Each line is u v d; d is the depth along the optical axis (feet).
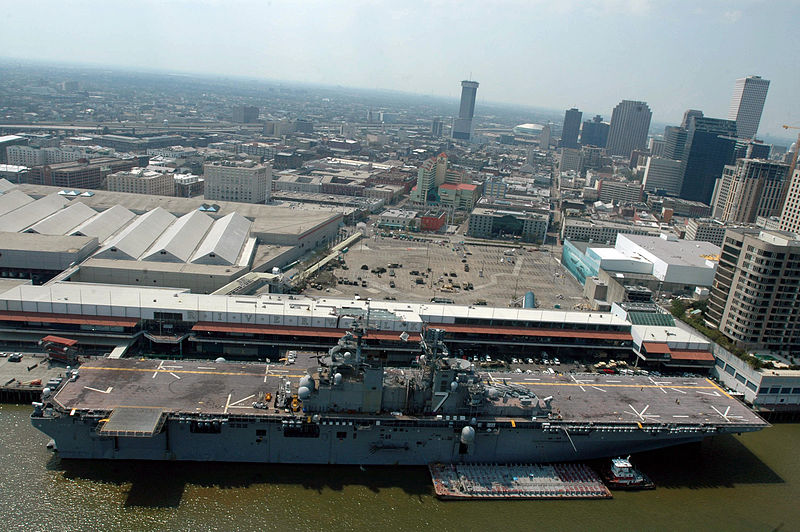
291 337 520.01
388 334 533.96
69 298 521.65
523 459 395.14
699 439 429.38
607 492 370.32
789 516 363.35
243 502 337.72
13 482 337.52
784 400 517.55
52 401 351.67
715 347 573.74
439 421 369.30
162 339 500.33
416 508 344.28
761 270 540.52
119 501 329.72
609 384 451.94
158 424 338.75
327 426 365.81
